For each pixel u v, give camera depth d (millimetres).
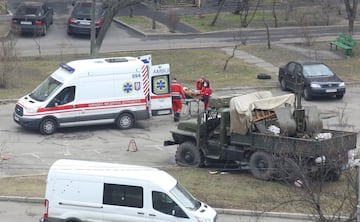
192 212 62094
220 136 82688
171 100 102438
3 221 68500
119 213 62906
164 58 134750
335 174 75688
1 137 94125
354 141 78375
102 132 98188
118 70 98562
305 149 75500
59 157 86688
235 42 149000
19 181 78250
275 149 77938
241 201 73500
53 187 63594
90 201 63125
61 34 151625
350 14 149750
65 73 98000
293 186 71938
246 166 82250
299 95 82625
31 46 141125
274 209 67375
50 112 95812
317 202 57219
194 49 142250
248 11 173125
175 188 63500
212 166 84562
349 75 128500
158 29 158125
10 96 111625
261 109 81312
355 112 108500
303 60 134375
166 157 88312
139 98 99875
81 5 152000
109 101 98438
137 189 62625
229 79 124000
